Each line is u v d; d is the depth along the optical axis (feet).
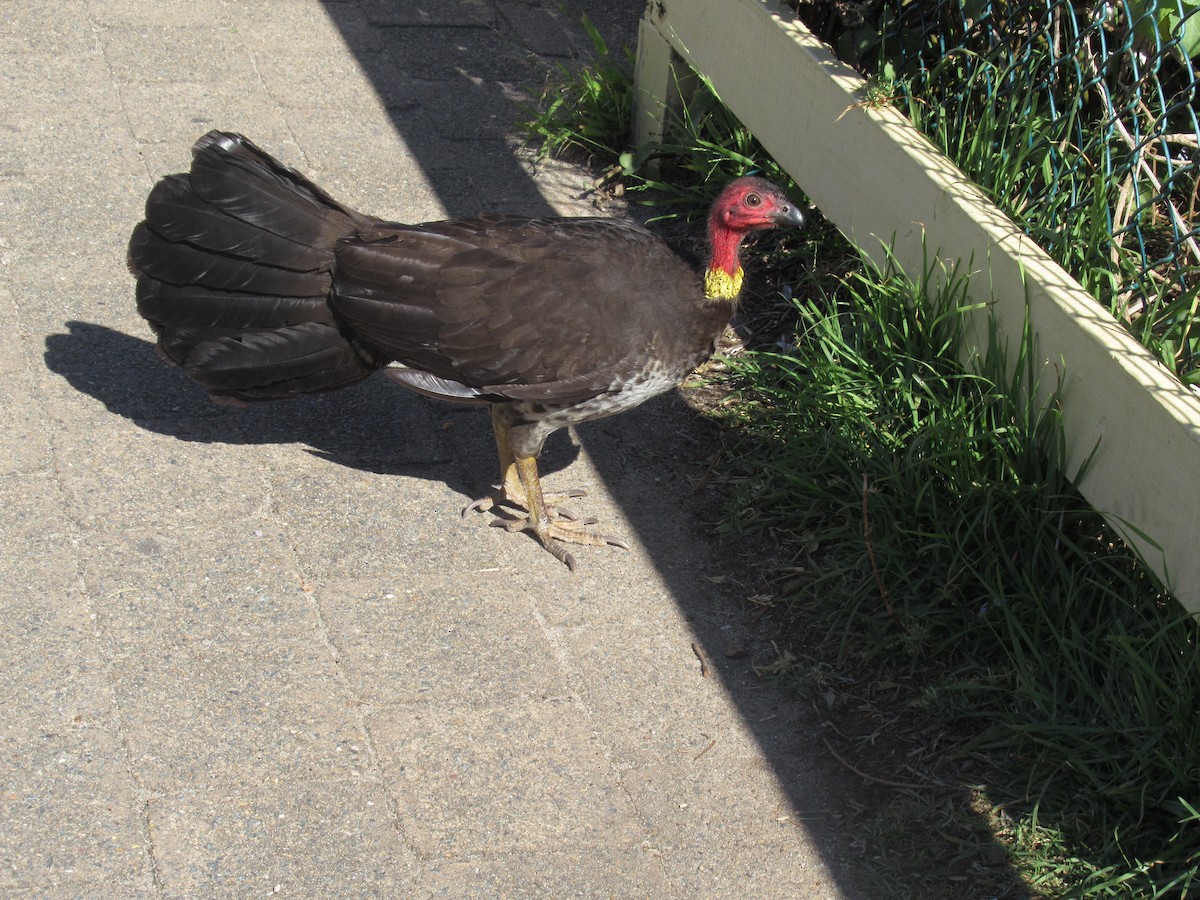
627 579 6.78
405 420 7.34
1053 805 6.05
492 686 6.35
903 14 7.72
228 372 6.68
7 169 8.17
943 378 6.84
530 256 6.58
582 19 9.59
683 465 7.27
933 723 6.32
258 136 8.64
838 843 6.00
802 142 7.66
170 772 5.98
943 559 6.61
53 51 9.02
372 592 6.60
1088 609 6.37
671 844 5.97
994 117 7.30
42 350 7.30
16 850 5.75
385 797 6.00
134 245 6.74
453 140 8.86
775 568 6.83
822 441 6.97
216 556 6.64
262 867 5.80
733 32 8.02
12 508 6.66
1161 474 6.02
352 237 6.63
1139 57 7.09
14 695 6.11
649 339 6.56
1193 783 5.90
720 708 6.37
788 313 7.91
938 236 6.93
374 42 9.52
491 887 5.82
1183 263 6.79
